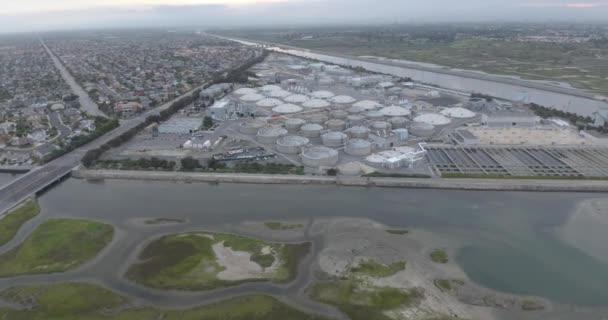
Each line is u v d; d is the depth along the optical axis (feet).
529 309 249.55
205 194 418.31
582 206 380.58
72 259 305.53
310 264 293.84
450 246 316.40
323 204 390.01
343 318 242.58
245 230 343.05
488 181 425.28
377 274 281.54
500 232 336.49
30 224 364.99
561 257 302.25
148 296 263.29
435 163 479.00
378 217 362.94
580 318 242.78
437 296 260.42
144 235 338.95
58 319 244.42
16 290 270.87
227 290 267.39
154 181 456.45
